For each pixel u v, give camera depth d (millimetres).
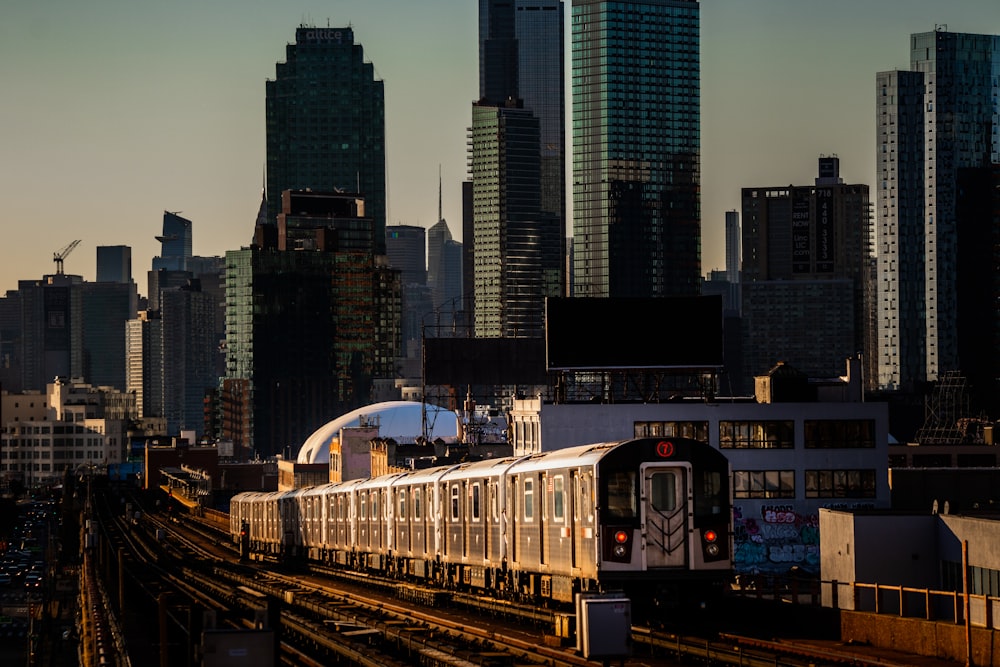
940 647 56906
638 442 66500
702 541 66375
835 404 156125
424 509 100625
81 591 134125
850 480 155750
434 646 65438
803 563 154000
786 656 58062
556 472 72188
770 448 155500
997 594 86188
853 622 62469
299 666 68312
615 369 163000
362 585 114188
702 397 173125
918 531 93062
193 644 58406
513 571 79938
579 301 163625
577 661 57406
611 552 65812
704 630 66438
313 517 147250
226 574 138000
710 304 162750
